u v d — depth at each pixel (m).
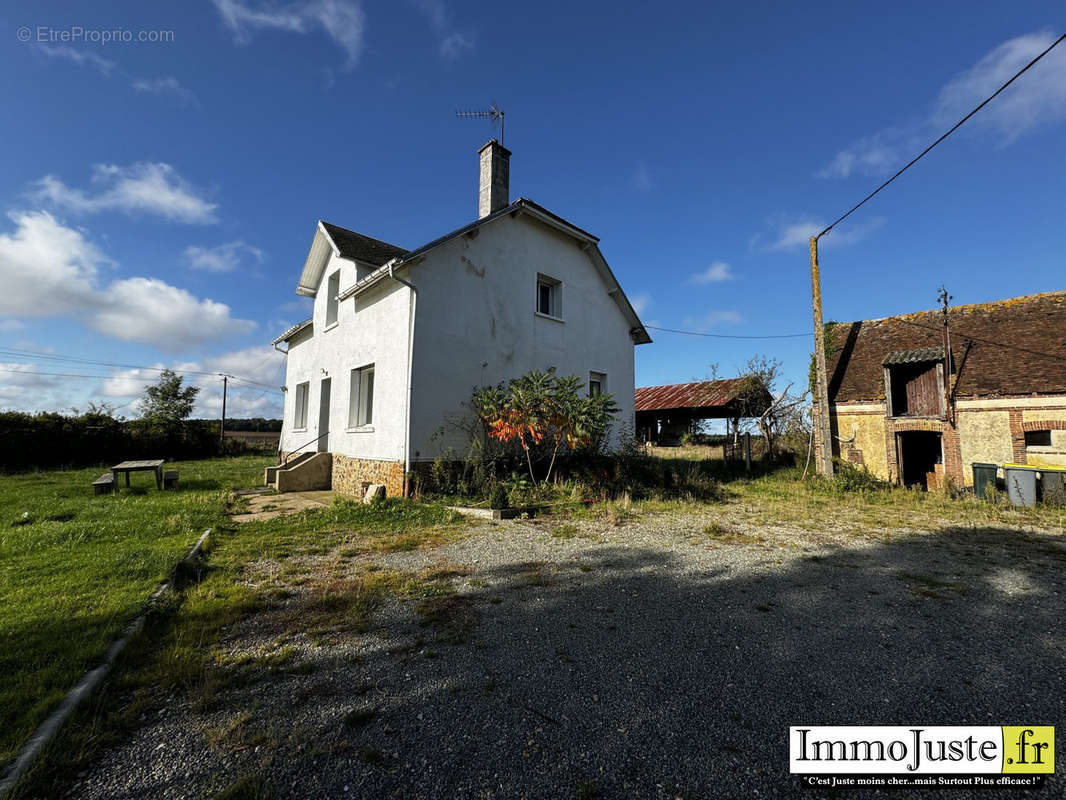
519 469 10.20
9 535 5.52
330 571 4.62
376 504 7.88
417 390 9.04
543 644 3.11
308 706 2.39
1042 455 10.84
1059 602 3.92
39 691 2.30
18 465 15.77
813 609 3.74
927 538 6.23
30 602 3.48
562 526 6.76
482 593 4.05
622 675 2.72
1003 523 7.30
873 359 14.59
